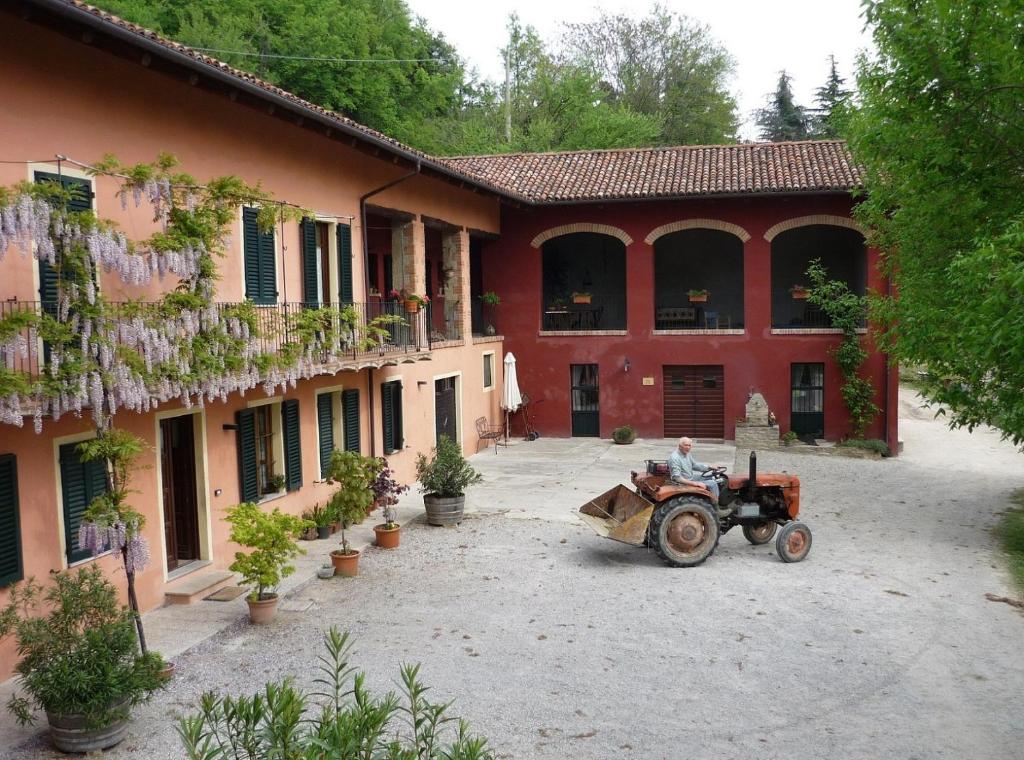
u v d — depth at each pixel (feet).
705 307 95.30
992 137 43.86
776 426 80.79
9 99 29.09
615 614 36.32
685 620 35.63
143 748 24.59
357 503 42.09
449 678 29.73
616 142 135.95
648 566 43.50
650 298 84.64
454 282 75.46
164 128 36.94
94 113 32.96
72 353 27.48
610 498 46.98
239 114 42.14
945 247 50.26
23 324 26.23
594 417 88.28
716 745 25.17
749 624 35.19
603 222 84.58
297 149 47.52
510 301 87.51
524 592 39.24
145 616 35.47
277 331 40.63
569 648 32.55
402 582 40.75
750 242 81.97
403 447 62.39
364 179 55.88
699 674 30.22
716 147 88.48
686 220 82.89
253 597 34.81
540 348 87.25
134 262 28.89
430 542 48.01
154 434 36.63
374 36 111.34
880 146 48.73
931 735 25.81
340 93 102.99
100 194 33.42
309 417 49.70
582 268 96.37
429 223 68.03
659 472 46.37
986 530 52.80
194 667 30.42
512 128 145.48
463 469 52.06
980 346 38.68
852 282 90.74
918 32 43.16
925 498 62.39
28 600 26.78
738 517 45.29
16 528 29.43
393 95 116.88
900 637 33.86
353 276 54.49
